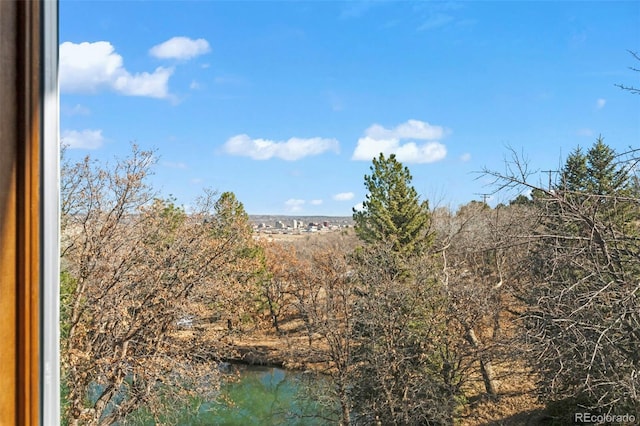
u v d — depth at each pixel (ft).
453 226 51.72
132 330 30.07
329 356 41.60
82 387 26.37
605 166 21.48
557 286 22.03
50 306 2.94
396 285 42.24
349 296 42.60
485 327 42.80
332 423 41.50
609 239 20.80
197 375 32.68
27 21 2.87
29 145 2.87
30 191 2.87
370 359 40.34
